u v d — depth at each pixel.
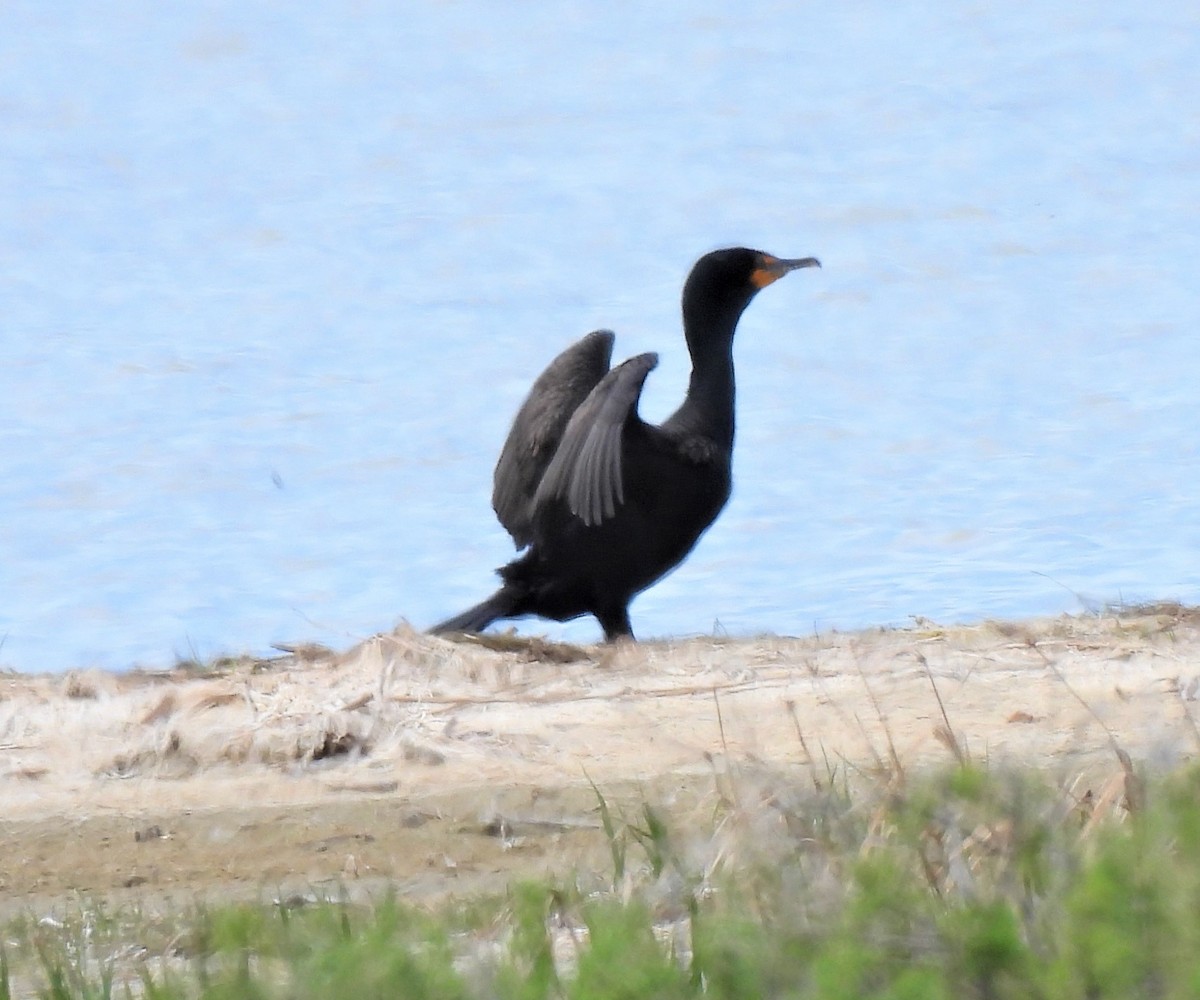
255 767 13.69
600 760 13.41
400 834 12.49
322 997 8.20
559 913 10.38
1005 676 14.56
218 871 12.14
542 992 8.23
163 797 13.33
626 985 8.04
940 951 7.82
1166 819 8.57
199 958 10.06
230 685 14.88
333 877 11.91
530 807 12.75
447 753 13.66
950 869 8.91
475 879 11.68
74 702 14.88
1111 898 7.74
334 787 13.31
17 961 10.72
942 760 12.41
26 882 12.11
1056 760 12.51
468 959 9.38
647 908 9.52
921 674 14.68
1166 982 7.46
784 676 14.91
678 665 15.37
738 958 8.20
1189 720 12.14
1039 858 8.83
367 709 14.27
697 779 12.90
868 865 8.44
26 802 13.35
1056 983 7.56
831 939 8.07
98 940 10.94
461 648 15.51
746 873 9.61
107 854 12.47
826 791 10.87
